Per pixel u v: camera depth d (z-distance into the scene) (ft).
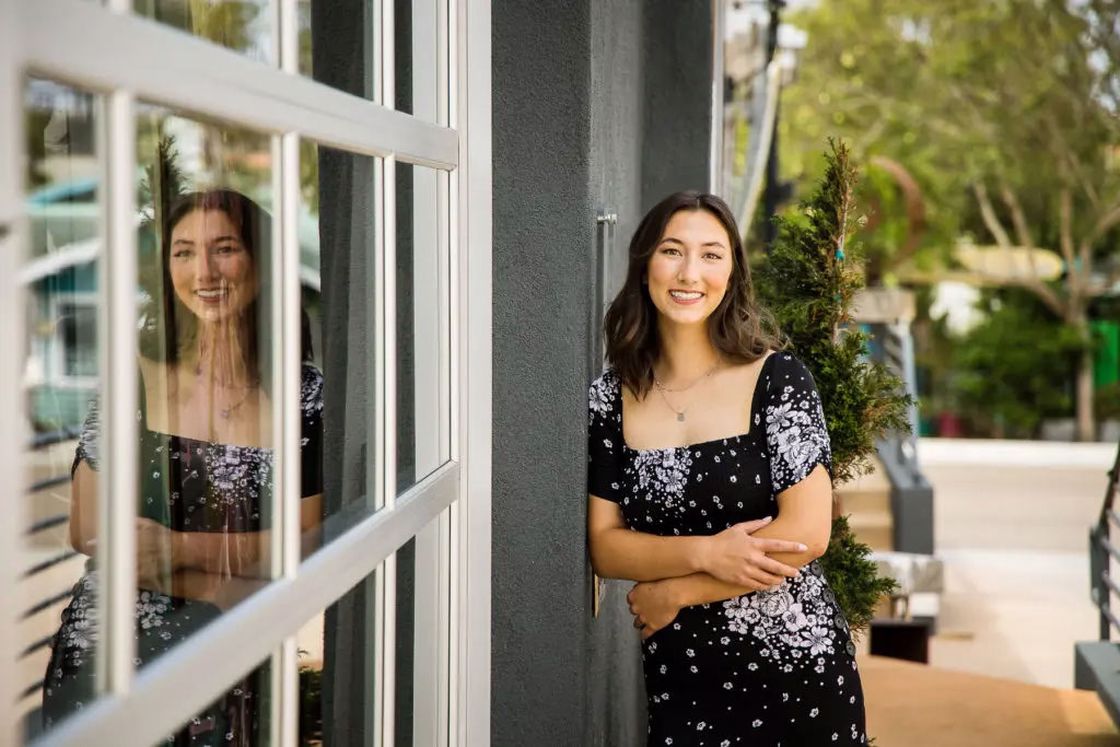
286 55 4.71
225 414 4.64
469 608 7.43
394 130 5.94
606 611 10.07
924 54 56.13
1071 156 53.52
